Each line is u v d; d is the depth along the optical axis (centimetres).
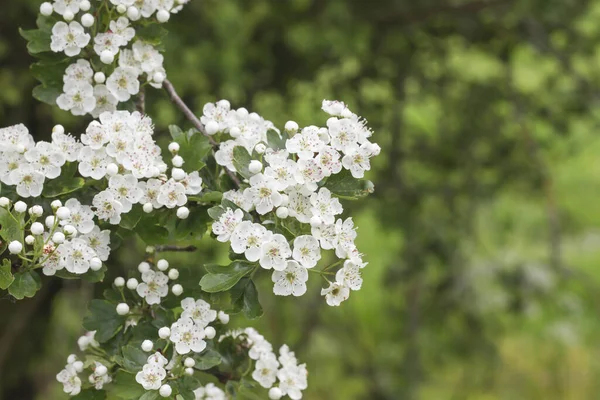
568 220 796
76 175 279
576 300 695
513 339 918
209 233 257
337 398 757
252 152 246
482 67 698
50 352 672
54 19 263
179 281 260
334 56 610
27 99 588
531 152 627
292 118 629
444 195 643
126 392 236
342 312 748
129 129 244
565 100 626
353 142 235
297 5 608
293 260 229
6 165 236
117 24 259
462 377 823
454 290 666
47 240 228
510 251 725
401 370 705
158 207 246
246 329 272
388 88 630
